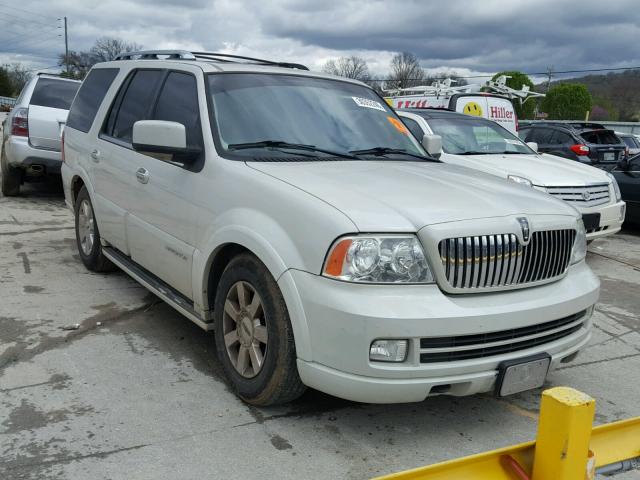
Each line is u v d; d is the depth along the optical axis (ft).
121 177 15.48
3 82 249.96
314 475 9.26
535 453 6.69
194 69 13.96
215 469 9.27
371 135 14.23
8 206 29.58
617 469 7.50
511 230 10.10
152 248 14.03
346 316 9.13
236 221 10.91
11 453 9.38
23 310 15.52
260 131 12.73
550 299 10.47
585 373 13.87
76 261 20.34
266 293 10.32
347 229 9.34
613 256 26.94
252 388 10.84
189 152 12.37
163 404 11.13
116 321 15.11
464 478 6.52
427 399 12.03
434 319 9.16
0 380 11.74
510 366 9.82
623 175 32.89
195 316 12.60
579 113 147.64
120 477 8.93
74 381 11.85
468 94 38.29
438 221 9.69
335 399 11.70
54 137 29.99
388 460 9.78
